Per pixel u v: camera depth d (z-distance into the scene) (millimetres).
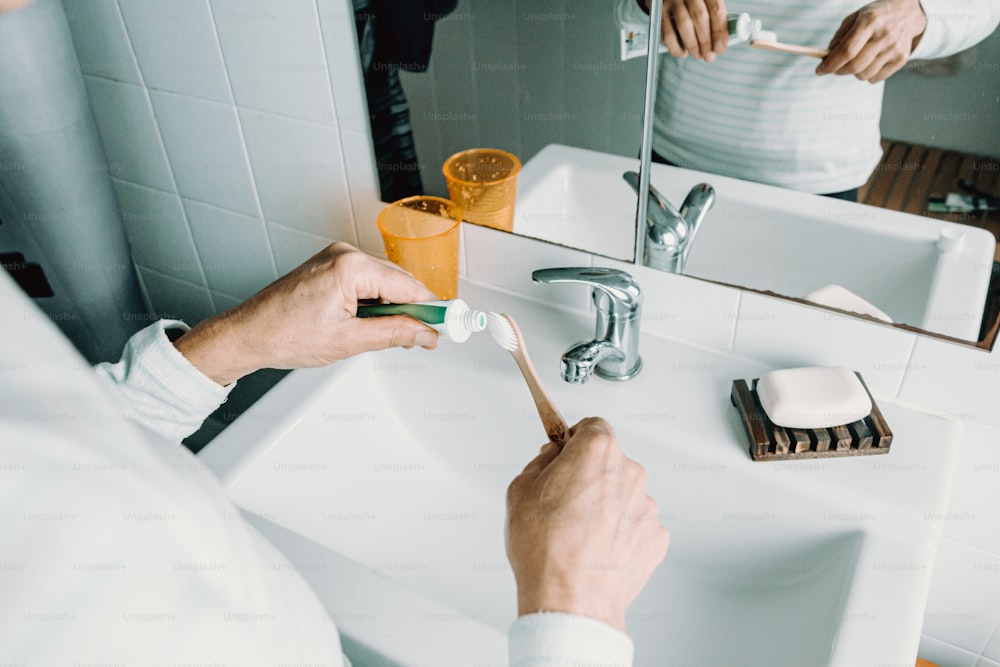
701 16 650
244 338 610
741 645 702
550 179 815
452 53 786
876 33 595
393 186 929
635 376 820
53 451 271
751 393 759
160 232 1175
